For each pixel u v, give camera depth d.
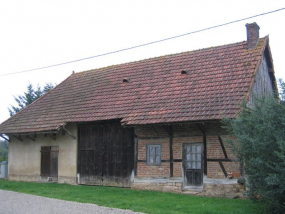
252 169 9.96
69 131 18.75
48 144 19.73
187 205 11.56
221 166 13.68
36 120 20.00
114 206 11.59
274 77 18.39
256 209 10.80
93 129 17.86
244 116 10.91
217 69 16.38
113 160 16.89
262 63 17.06
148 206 11.47
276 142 9.29
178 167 14.82
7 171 22.86
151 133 15.72
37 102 22.48
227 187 13.43
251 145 9.95
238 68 15.73
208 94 14.78
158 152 15.49
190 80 16.48
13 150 21.75
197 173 14.35
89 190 15.40
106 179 17.03
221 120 12.49
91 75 22.39
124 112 16.20
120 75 20.39
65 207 11.52
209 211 10.49
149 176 15.55
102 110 17.34
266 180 8.97
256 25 16.88
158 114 14.84
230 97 13.95
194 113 13.80
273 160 9.47
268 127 9.48
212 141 13.99
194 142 14.49
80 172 18.06
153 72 18.89
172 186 14.84
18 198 13.72
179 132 14.92
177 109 14.62
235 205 11.50
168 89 16.58
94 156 17.64
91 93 19.88
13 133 20.20
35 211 10.97
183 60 18.69
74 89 21.56
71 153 18.56
